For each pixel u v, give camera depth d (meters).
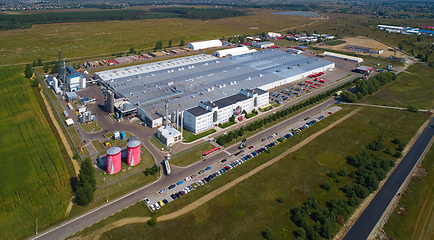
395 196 117.75
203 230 97.81
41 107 190.62
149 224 99.19
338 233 99.94
